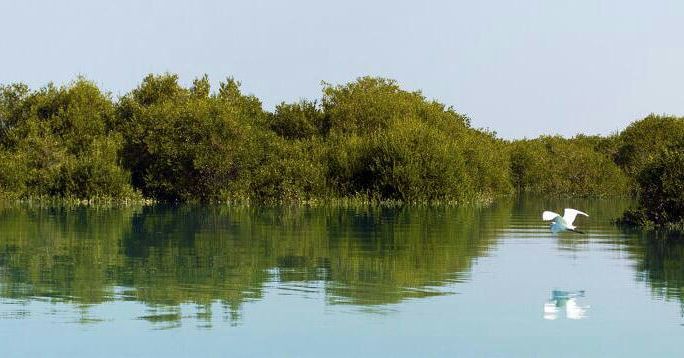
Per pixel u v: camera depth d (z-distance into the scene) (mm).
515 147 112375
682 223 53594
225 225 53719
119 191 75625
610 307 27172
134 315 25391
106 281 31156
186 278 31906
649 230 52656
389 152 79562
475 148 90500
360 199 78125
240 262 36156
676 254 39688
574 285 30953
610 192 109812
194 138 79500
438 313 26031
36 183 76375
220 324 24422
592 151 117875
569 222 24891
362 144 82562
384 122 93938
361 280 31641
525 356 21641
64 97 86188
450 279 32031
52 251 39500
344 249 40781
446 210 70125
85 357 21078
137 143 82125
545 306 27141
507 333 23797
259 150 80250
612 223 58188
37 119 83875
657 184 55062
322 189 78562
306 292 29172
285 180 77688
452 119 99625
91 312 25766
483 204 80625
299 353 21609
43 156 78125
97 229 50250
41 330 23547
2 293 28641
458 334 23594
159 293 28828
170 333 23328
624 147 128375
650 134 125812
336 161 81062
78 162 76375
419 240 45031
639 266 35719
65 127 83812
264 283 30891
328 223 55625
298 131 97438
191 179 79312
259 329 23844
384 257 37969
